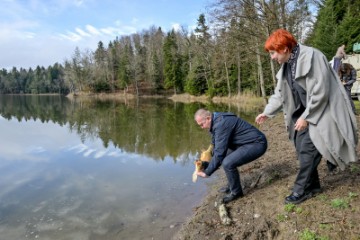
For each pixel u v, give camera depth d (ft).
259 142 12.29
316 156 10.00
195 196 16.76
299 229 9.55
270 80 81.05
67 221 14.87
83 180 21.13
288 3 44.57
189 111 69.82
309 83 9.00
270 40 9.39
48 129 46.42
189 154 27.27
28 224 14.71
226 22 46.50
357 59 37.01
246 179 15.46
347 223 9.12
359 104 35.55
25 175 22.62
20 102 139.64
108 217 15.10
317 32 73.26
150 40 225.15
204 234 11.37
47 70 293.23
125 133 39.83
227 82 107.76
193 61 134.92
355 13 71.92
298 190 10.79
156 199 16.96
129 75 184.96
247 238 10.33
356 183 11.39
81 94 211.41
